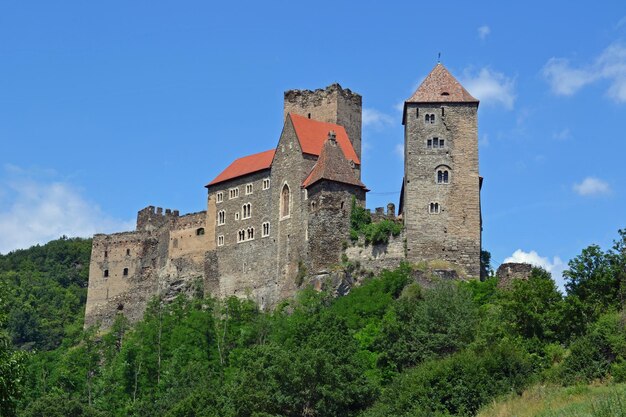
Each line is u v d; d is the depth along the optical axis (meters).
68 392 147.12
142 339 151.50
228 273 164.50
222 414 113.12
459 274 140.38
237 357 138.12
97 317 182.88
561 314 109.25
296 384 106.56
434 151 144.88
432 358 110.81
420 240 142.25
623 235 119.69
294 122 159.62
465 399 96.88
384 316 129.38
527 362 100.44
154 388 142.88
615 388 88.62
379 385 111.44
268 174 162.00
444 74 149.50
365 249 144.88
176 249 174.62
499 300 119.69
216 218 169.25
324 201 147.25
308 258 147.50
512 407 90.12
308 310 138.88
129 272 183.00
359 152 169.75
